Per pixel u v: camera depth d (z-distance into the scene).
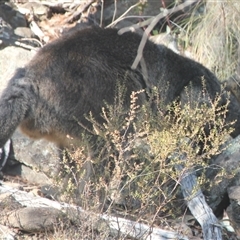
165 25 16.27
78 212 9.51
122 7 16.30
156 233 9.76
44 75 10.80
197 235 10.59
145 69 11.28
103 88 11.18
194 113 10.44
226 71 14.65
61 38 11.32
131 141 9.78
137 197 9.98
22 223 9.79
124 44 11.59
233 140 11.95
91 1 16.23
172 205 10.34
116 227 9.64
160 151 9.48
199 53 15.00
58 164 11.57
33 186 11.72
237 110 12.62
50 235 9.62
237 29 15.03
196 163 10.33
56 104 10.85
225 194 11.30
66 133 11.05
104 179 9.99
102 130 11.00
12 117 10.48
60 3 16.33
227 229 10.72
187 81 12.27
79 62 11.09
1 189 10.85
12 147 12.22
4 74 13.27
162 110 10.94
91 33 11.45
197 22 15.80
